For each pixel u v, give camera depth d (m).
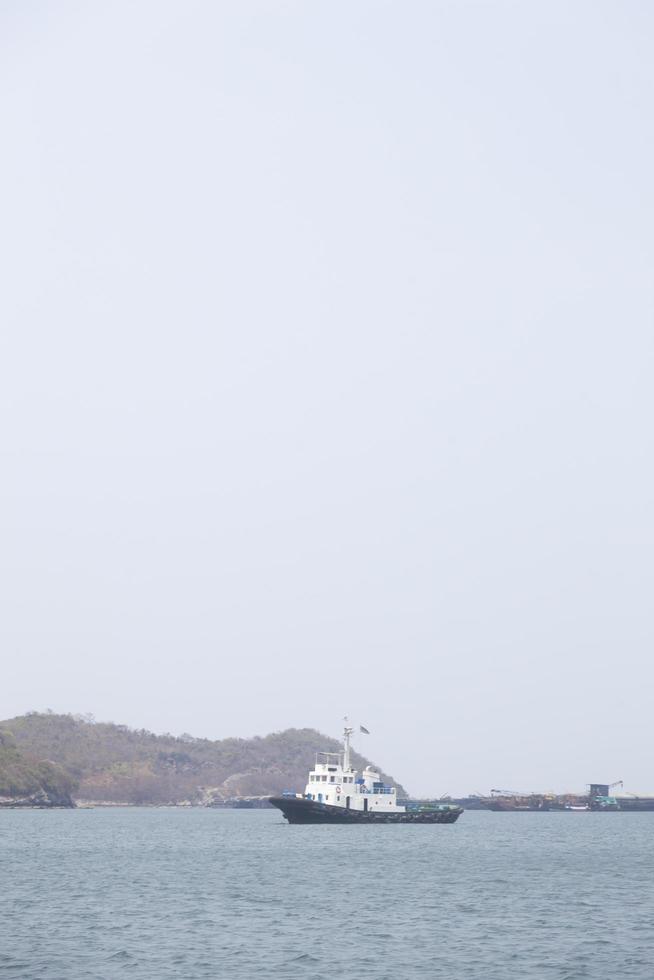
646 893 119.69
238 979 72.44
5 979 72.12
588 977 73.38
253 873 141.12
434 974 74.25
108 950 81.81
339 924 95.19
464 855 177.62
